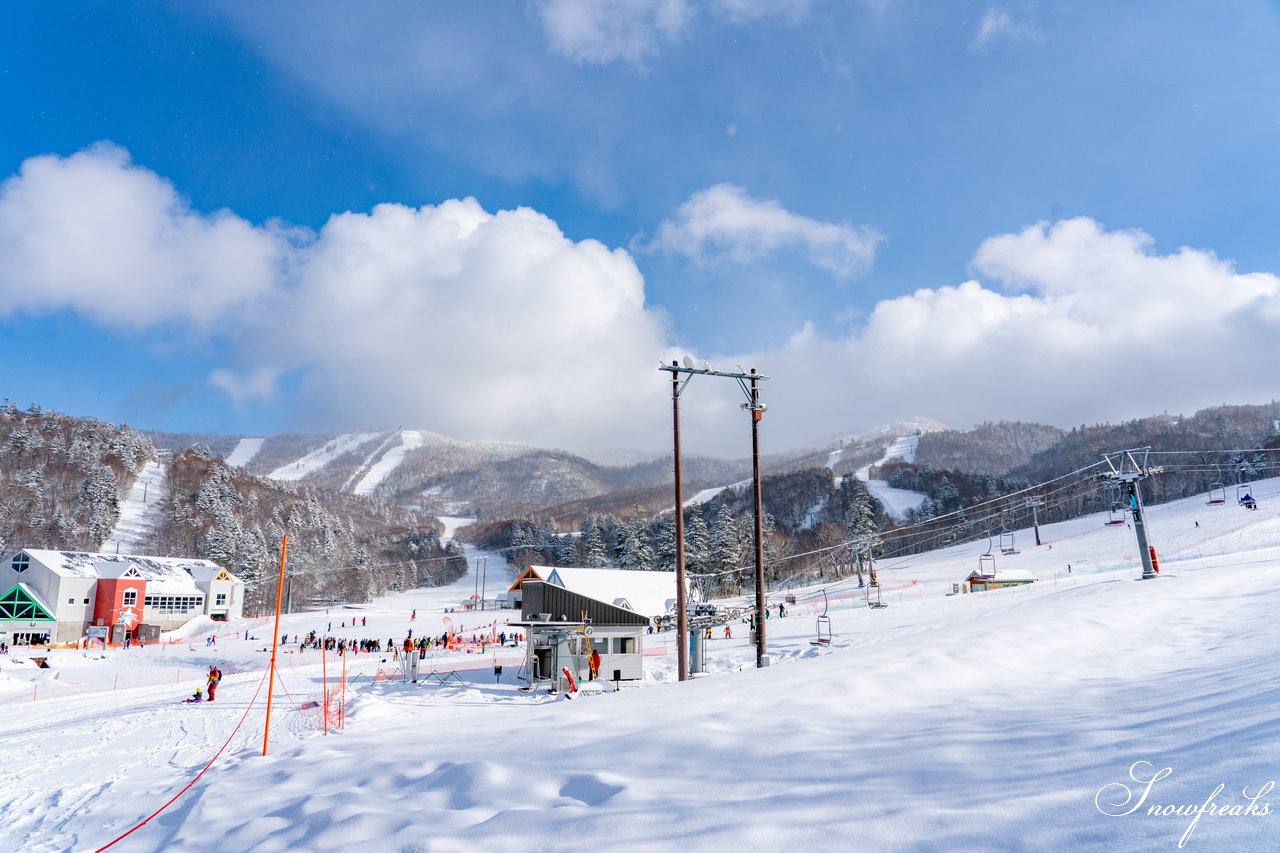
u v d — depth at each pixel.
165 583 84.88
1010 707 7.70
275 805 7.18
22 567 76.81
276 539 150.00
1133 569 52.47
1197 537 68.06
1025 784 4.92
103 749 16.56
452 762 7.43
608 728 8.12
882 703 8.29
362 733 11.53
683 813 5.18
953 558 95.00
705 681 11.60
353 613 101.44
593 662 30.50
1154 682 8.37
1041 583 54.88
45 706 31.31
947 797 4.86
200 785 9.41
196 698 26.67
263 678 37.16
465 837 5.26
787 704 8.38
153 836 7.27
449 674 34.19
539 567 42.78
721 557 103.31
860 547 67.56
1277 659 8.23
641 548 113.88
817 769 5.91
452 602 131.38
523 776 6.60
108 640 76.38
